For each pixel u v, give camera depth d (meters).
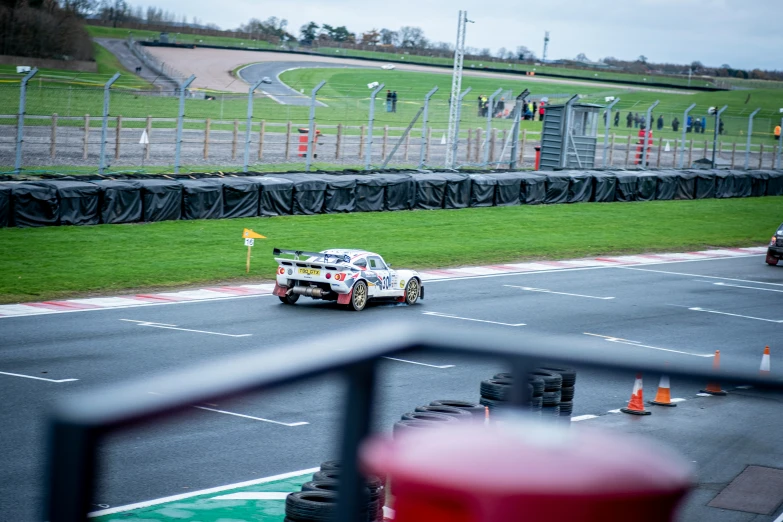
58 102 132.00
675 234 88.50
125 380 32.44
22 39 199.12
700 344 45.34
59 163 87.31
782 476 25.08
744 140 191.50
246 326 44.06
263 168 96.69
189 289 53.25
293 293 50.47
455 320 48.12
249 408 30.36
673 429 29.92
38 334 40.19
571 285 61.97
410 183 85.00
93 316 44.78
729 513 22.05
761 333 49.44
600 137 167.75
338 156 113.12
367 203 82.31
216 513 20.70
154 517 20.22
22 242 60.41
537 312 51.78
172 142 108.38
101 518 19.91
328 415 30.09
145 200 69.56
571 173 99.62
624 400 34.34
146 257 59.78
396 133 142.75
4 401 29.28
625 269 70.31
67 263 56.31
